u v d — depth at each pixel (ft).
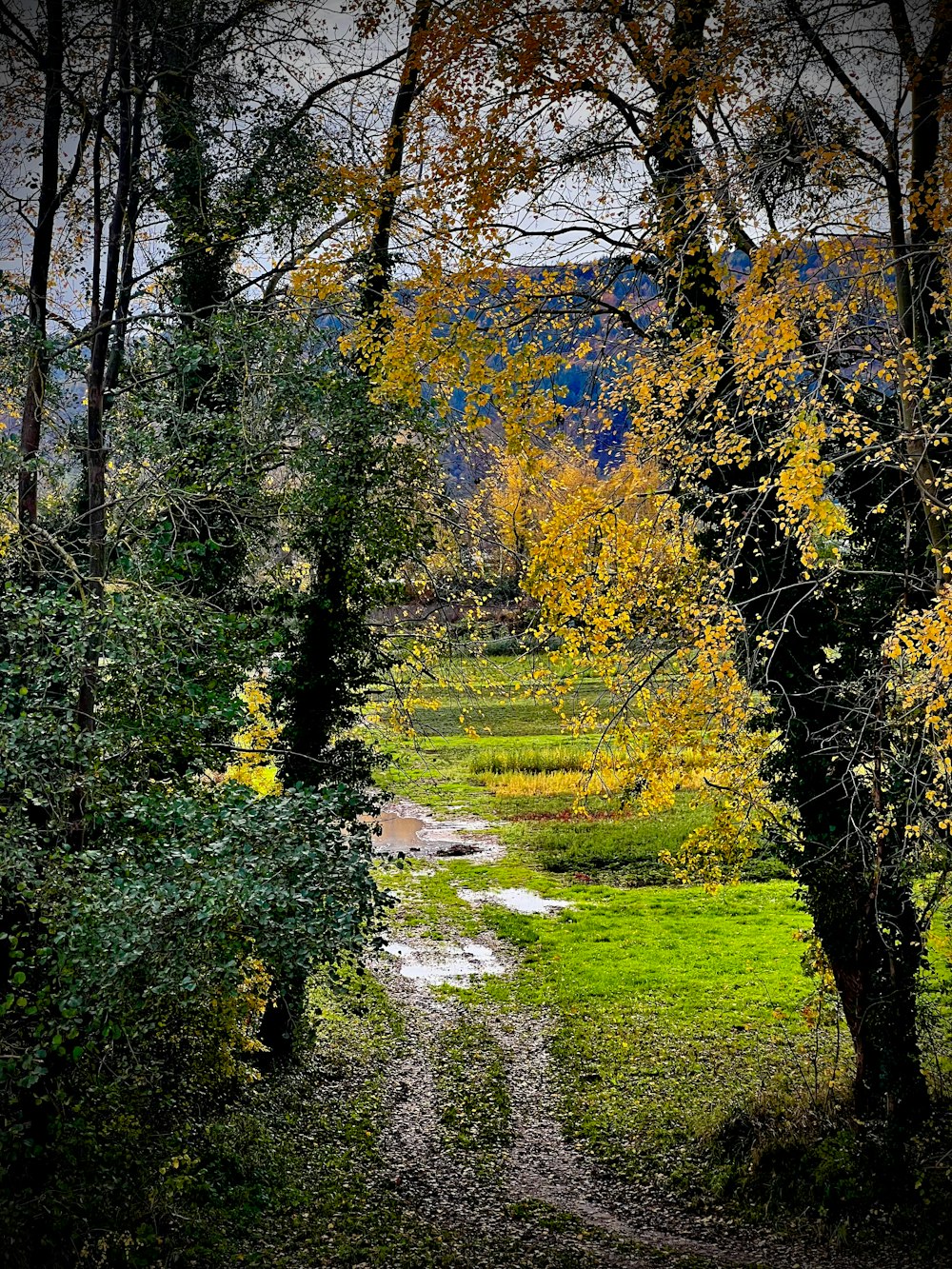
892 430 30.81
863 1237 34.71
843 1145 38.22
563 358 35.96
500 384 35.60
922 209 24.72
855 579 39.47
